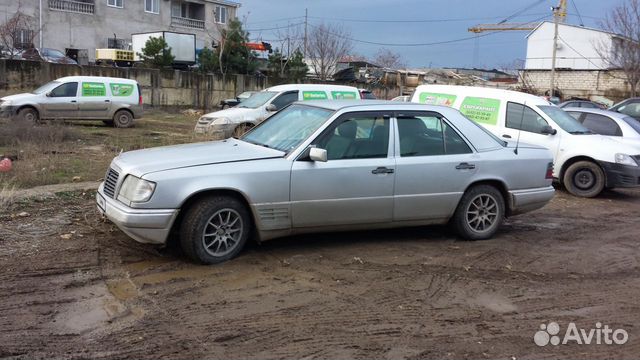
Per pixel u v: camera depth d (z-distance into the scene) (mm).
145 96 27984
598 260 6254
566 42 61906
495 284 5289
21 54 30766
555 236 7250
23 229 6207
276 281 5109
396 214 6141
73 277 4980
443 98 11688
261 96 15031
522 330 4305
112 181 5551
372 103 6246
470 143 6562
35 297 4543
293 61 40469
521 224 7879
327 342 3971
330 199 5746
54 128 14211
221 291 4824
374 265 5656
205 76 30375
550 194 7066
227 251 5504
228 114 14070
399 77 46375
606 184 10219
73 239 5965
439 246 6449
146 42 34469
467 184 6453
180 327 4121
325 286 5031
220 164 5387
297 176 5582
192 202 5312
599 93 48219
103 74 26172
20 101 17344
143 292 4734
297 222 5703
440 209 6375
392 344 3977
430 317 4465
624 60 35875
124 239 6043
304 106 6523
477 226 6699
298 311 4477
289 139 5961
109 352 3713
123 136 16109
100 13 43844
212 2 52344
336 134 5871
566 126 10719
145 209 5102
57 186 8297
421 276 5402
